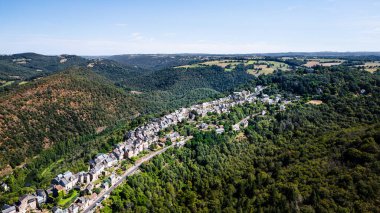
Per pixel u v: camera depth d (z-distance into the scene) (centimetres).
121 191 15112
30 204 14350
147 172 17138
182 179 17100
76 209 13538
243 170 16588
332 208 10944
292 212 11169
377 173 11806
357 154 13138
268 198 12619
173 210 14100
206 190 15462
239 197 14050
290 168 14562
